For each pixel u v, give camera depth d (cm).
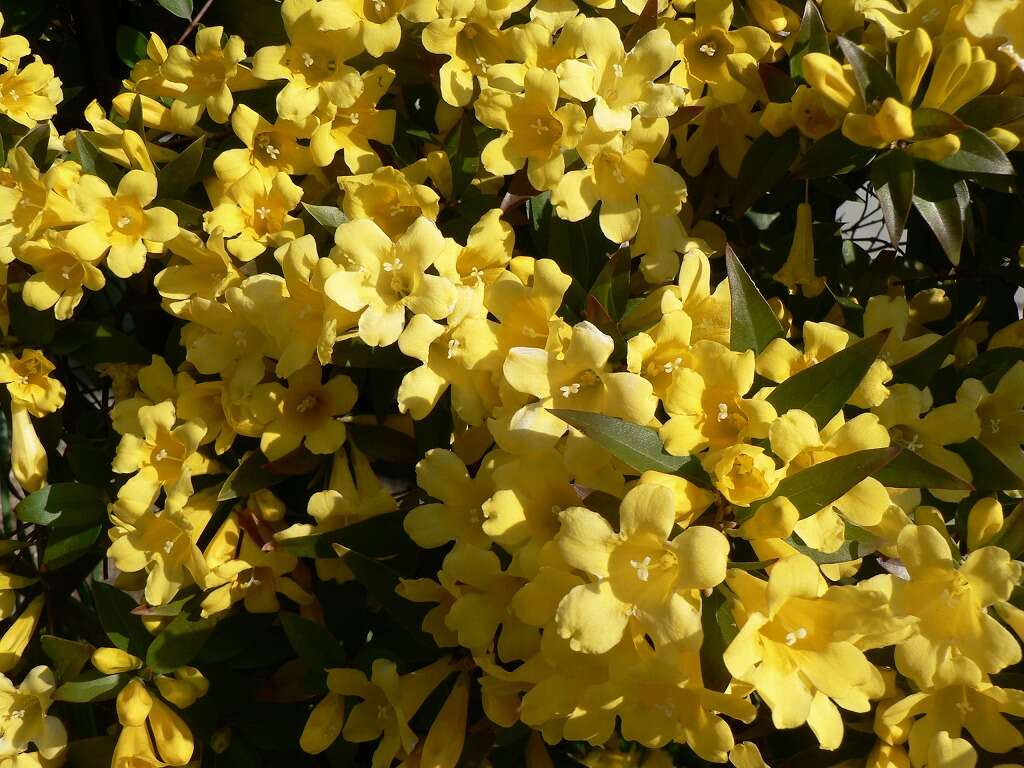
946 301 31
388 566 26
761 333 23
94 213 27
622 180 26
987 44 26
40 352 29
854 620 20
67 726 29
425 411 24
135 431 28
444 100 29
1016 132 27
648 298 26
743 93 28
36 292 27
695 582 19
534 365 23
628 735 22
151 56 30
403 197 27
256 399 26
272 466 27
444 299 23
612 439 21
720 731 21
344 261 24
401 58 28
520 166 26
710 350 22
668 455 21
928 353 26
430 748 25
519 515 22
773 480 20
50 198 27
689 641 19
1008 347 28
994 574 21
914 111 25
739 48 28
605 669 22
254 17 31
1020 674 23
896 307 27
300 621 27
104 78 36
